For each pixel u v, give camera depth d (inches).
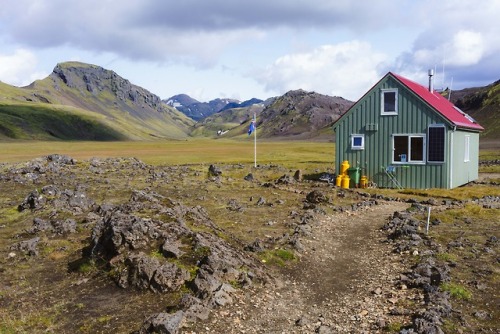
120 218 531.8
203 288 428.1
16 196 974.4
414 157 1289.4
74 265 528.1
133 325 375.2
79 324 382.6
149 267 453.4
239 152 3506.4
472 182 1427.2
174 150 3941.9
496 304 411.8
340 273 528.7
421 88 1460.4
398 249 605.0
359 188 1288.1
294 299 445.1
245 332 368.8
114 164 1615.4
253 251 578.6
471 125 1421.0
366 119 1326.3
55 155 1582.2
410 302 425.1
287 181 1306.6
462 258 552.4
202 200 983.0
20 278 497.0
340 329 375.6
